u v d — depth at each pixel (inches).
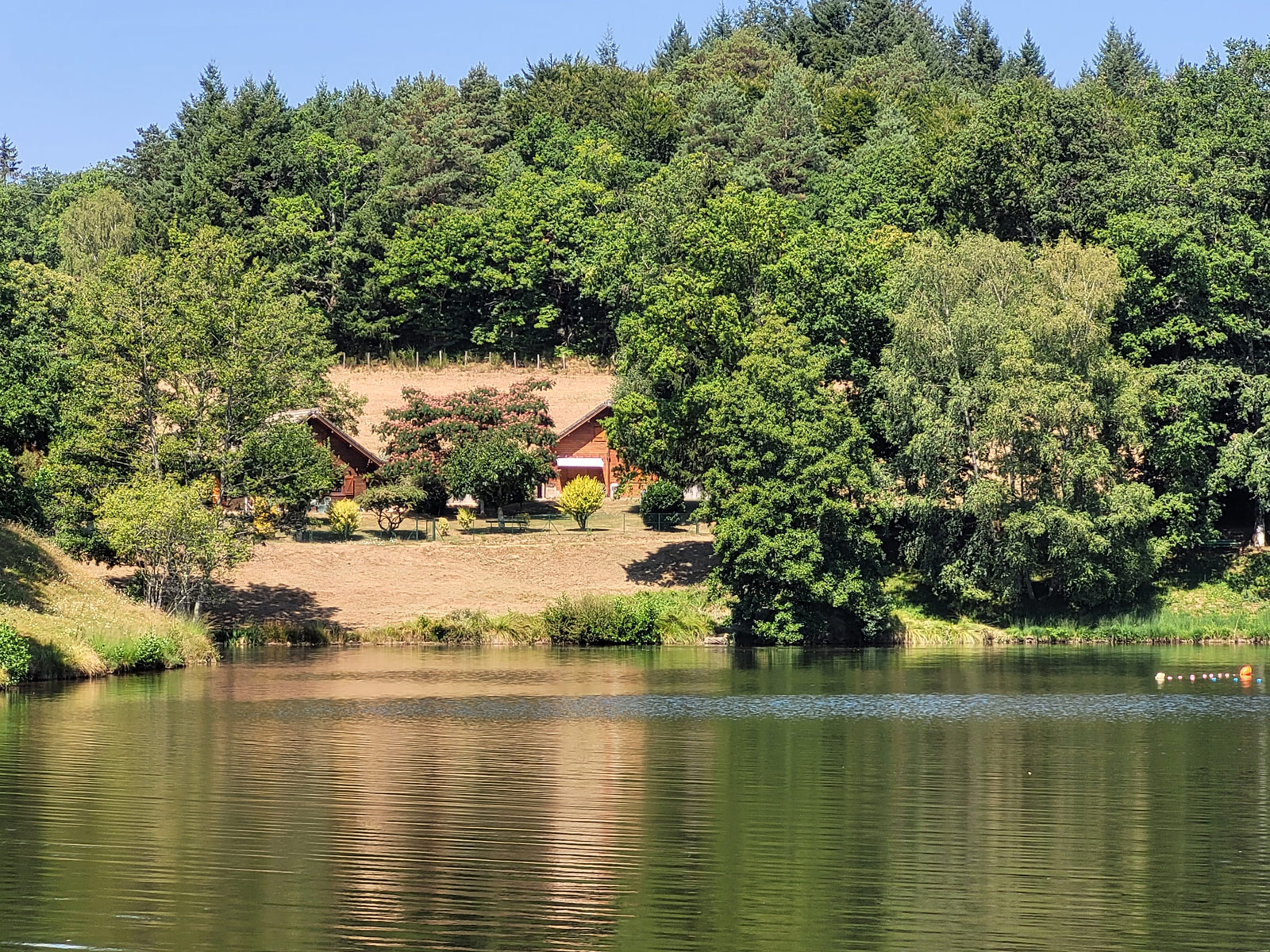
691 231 3046.3
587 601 2669.8
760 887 852.6
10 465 2388.0
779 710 1656.0
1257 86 3230.8
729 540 2625.5
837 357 2994.6
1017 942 750.5
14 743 1363.2
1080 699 1777.8
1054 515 2588.6
